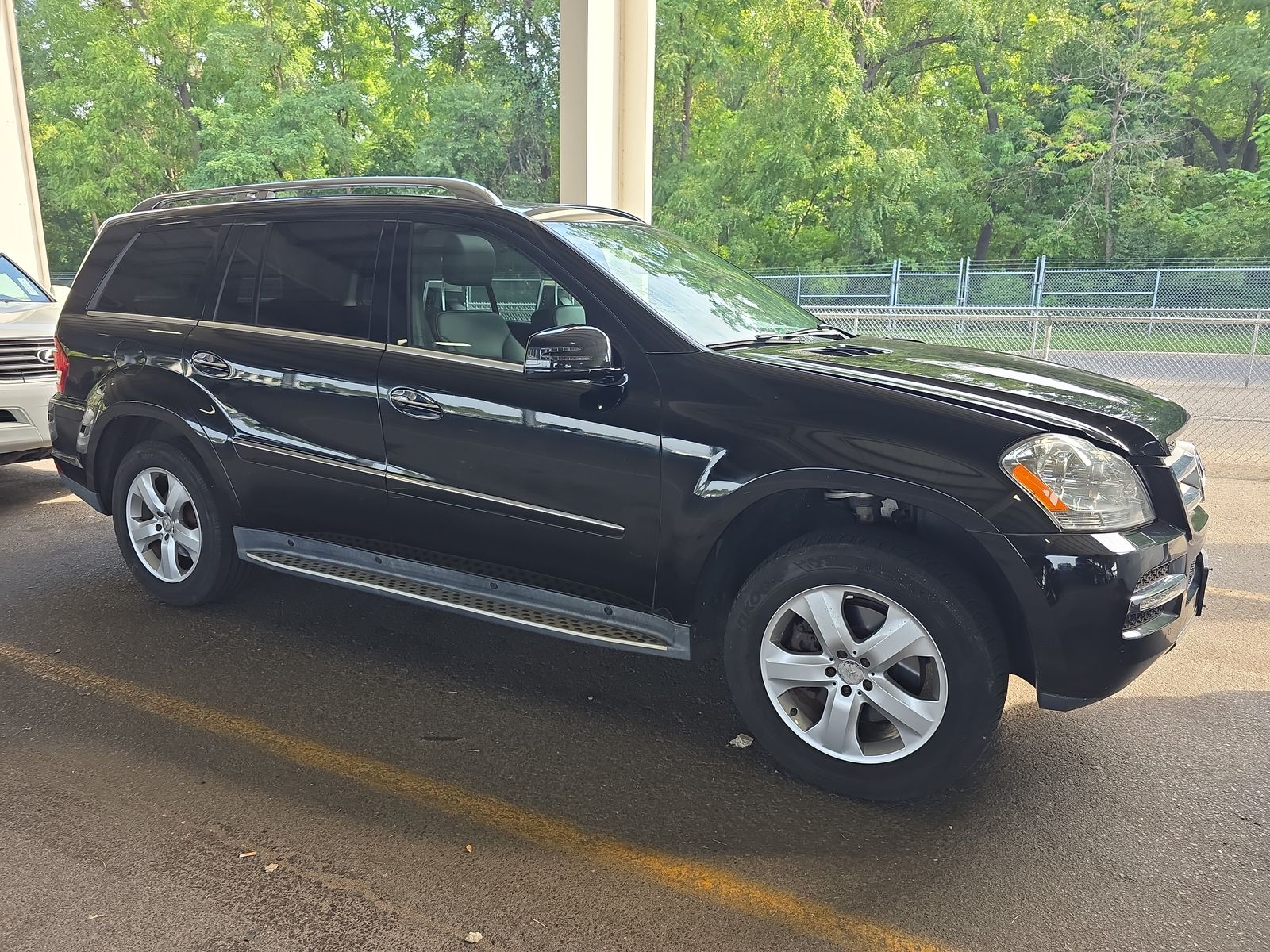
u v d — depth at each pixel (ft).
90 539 17.63
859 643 8.82
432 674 11.87
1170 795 9.26
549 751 9.96
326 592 14.79
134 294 13.66
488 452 10.44
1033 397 9.17
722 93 104.99
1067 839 8.48
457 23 106.01
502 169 102.12
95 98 97.66
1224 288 61.98
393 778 9.32
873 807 9.00
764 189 97.55
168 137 101.76
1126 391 10.21
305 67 107.34
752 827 8.61
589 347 9.23
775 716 9.32
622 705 11.12
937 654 8.47
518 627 10.50
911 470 8.40
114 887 7.53
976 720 8.43
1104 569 8.05
